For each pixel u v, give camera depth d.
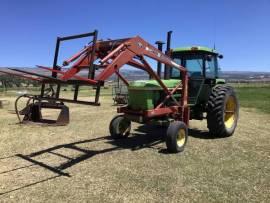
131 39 6.15
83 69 5.86
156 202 4.14
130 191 4.48
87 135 8.16
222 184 4.78
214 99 7.88
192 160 5.99
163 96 7.33
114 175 5.11
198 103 8.29
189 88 8.13
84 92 32.88
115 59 5.77
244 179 5.00
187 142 7.50
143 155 6.30
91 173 5.20
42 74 5.45
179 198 4.27
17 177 5.00
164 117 7.23
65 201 4.15
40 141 7.39
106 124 9.92
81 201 4.16
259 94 26.31
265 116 12.47
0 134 8.08
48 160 5.89
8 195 4.33
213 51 8.35
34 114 6.00
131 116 6.98
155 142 7.43
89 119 11.05
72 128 9.13
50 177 5.01
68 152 6.45
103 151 6.57
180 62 8.41
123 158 6.07
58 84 5.69
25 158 6.01
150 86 6.83
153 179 4.95
